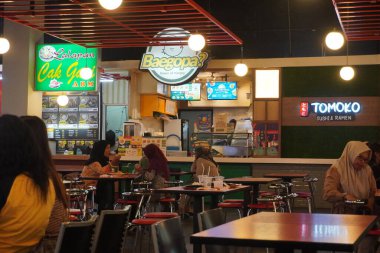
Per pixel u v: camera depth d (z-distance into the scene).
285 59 15.12
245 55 17.62
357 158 6.83
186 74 14.23
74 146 16.97
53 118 17.22
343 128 14.93
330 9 16.44
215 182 8.02
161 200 10.07
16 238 3.33
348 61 14.82
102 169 10.16
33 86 15.05
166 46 14.20
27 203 3.32
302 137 15.10
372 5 9.79
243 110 18.59
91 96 17.06
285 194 9.80
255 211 9.61
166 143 15.47
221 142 14.72
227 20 17.06
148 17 11.41
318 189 14.14
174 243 3.82
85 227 3.57
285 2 16.56
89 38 13.08
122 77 16.33
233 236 3.22
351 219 4.27
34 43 15.09
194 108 19.08
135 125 15.23
